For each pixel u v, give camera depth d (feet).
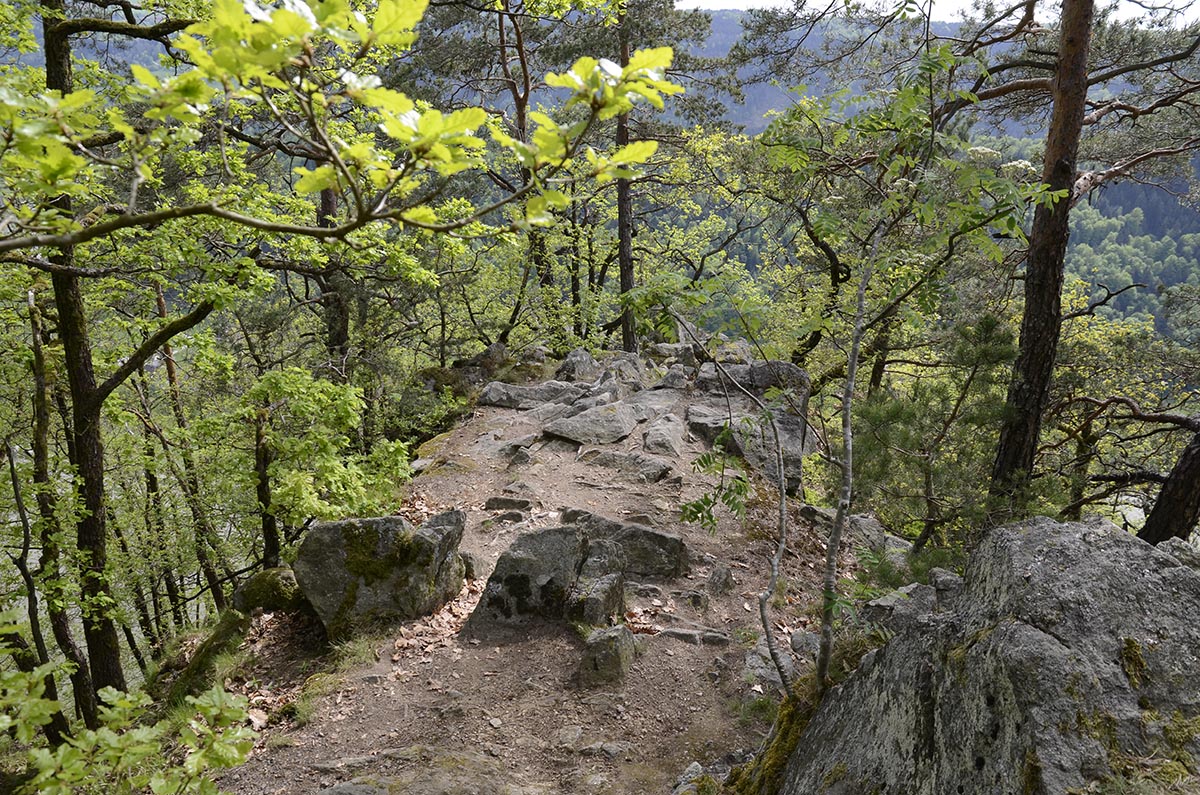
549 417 44.11
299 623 25.30
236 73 5.62
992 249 15.38
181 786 8.74
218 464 43.68
